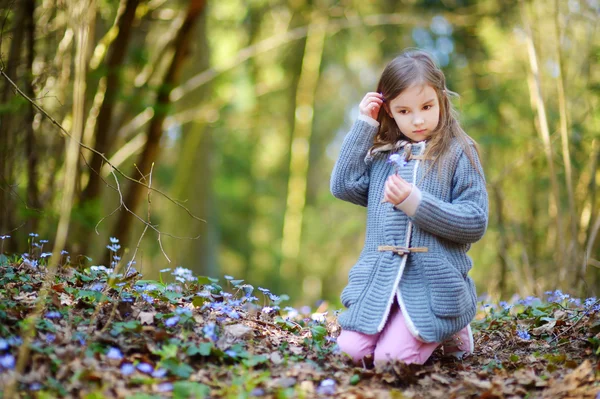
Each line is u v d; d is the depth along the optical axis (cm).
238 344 285
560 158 722
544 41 747
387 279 290
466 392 254
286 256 1534
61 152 569
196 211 1134
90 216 637
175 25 768
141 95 754
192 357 266
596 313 348
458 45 990
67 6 509
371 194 311
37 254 427
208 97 1155
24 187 601
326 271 1756
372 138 319
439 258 288
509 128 875
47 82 561
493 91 891
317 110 1689
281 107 1570
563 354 311
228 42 1256
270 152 1784
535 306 403
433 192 297
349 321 294
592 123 715
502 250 711
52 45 565
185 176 1115
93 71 657
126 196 748
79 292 306
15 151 544
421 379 272
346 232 1675
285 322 350
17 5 528
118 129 755
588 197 638
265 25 1273
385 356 283
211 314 326
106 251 727
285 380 254
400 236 294
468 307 293
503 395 254
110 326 277
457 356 308
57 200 591
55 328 265
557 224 605
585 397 242
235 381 244
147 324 285
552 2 698
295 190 1507
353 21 1050
